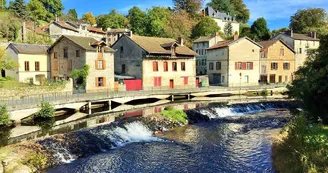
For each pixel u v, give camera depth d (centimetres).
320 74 1955
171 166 1780
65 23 8788
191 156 1959
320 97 2003
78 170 1711
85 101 3434
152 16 8412
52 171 1689
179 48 5388
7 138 2169
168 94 4488
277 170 1622
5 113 2511
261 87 5350
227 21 10675
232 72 5794
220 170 1706
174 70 5200
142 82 4806
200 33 9069
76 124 2647
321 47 2095
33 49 4822
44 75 4862
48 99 3084
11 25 6644
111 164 1812
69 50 4428
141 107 3653
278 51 6319
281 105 4041
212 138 2406
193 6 10675
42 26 8975
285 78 6456
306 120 2103
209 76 6362
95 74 4303
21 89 3331
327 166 1300
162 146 2188
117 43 5234
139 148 2141
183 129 2722
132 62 4962
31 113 2794
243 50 5888
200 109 3353
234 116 3362
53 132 2350
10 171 1545
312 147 1511
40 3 10481
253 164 1780
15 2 8600
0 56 3997
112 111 3369
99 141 2167
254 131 2638
